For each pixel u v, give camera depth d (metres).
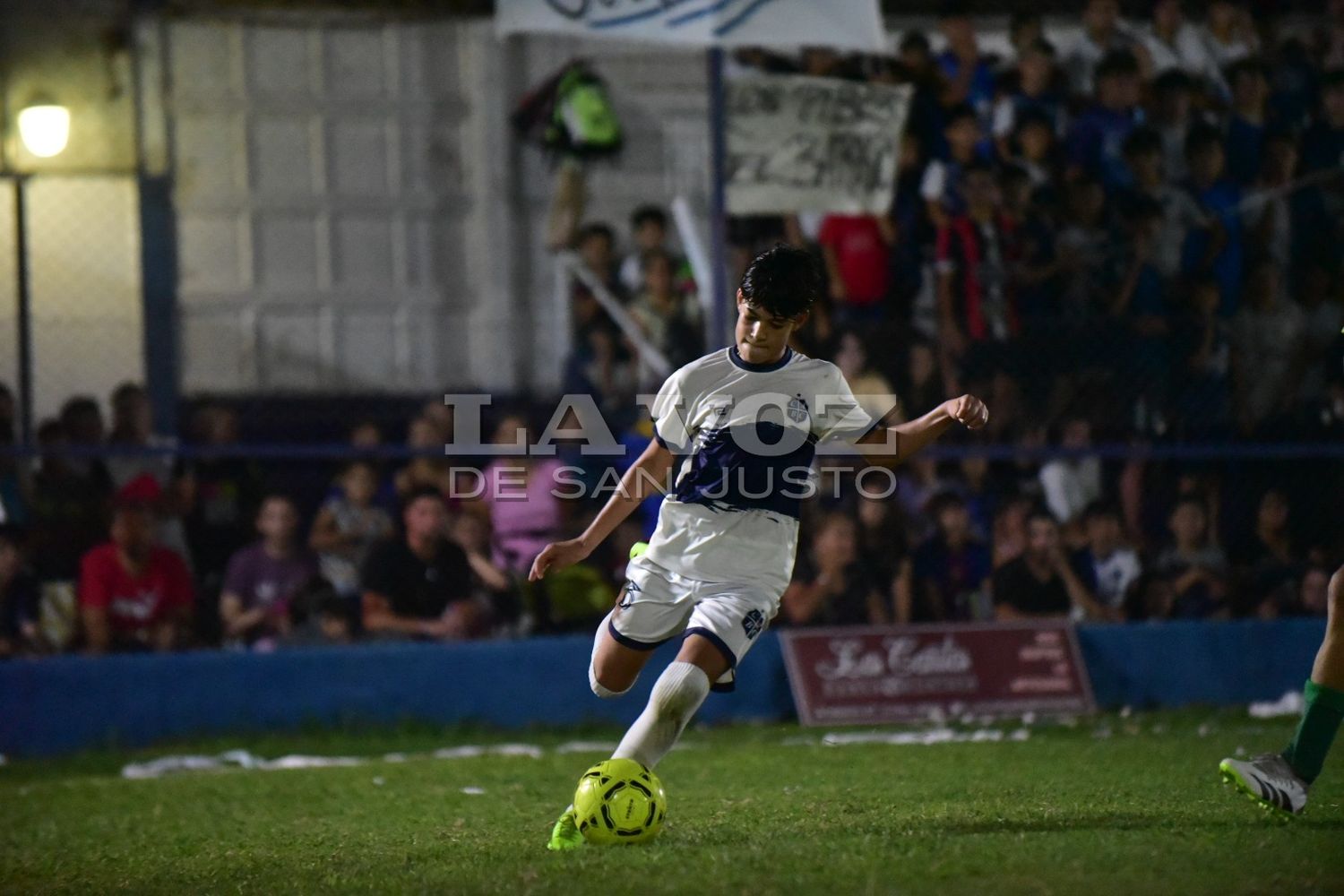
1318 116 34.56
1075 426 32.56
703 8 29.22
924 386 32.81
